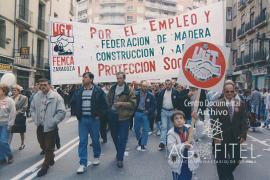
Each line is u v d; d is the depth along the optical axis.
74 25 9.17
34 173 7.45
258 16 33.69
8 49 26.75
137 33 9.18
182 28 9.05
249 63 35.16
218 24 8.93
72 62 9.16
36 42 32.28
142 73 9.18
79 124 7.76
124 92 8.12
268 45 30.67
